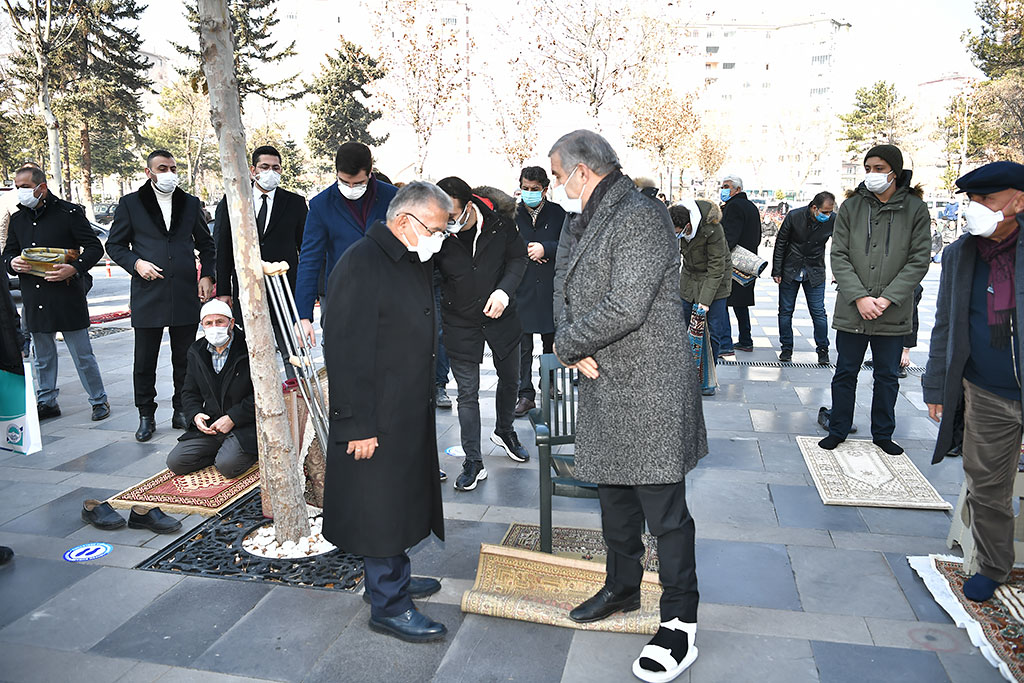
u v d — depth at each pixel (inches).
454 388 268.5
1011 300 110.7
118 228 204.1
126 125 1502.2
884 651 105.6
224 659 105.6
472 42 874.8
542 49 673.0
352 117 1647.4
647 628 109.7
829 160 3117.6
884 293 174.1
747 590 123.1
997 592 118.5
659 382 97.1
